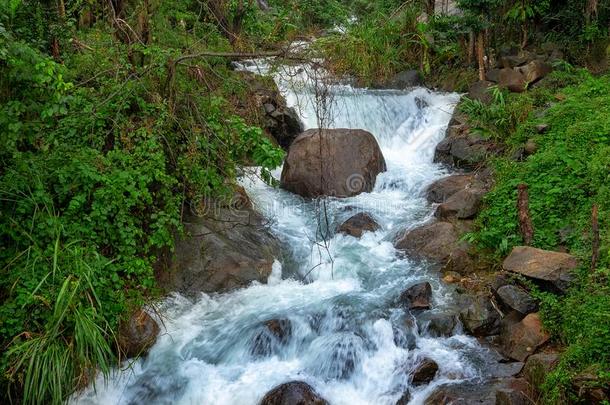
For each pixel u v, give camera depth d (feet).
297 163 29.91
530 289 19.99
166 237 21.62
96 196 20.45
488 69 39.04
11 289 18.03
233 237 24.68
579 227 21.58
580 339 16.74
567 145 25.79
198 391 18.42
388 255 25.00
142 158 22.12
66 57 24.57
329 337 19.80
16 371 16.92
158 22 26.94
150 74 23.43
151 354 19.84
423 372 18.04
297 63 28.81
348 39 40.22
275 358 19.74
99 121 22.25
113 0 27.81
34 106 18.48
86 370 18.11
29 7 24.75
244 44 29.37
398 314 20.86
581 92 30.42
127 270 20.62
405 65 42.27
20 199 19.15
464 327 20.24
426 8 46.39
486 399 16.48
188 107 23.56
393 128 36.73
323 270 24.32
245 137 23.62
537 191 24.41
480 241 23.99
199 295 22.52
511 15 37.37
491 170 28.40
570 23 38.60
